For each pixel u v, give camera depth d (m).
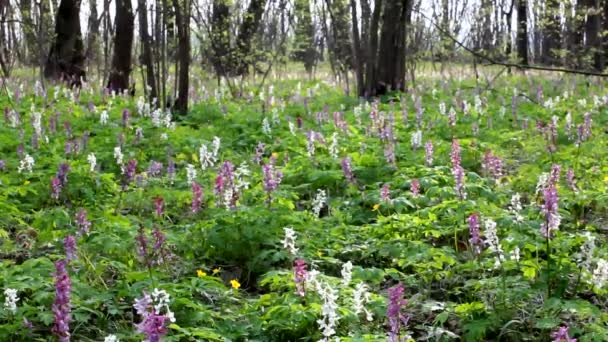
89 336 5.38
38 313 5.19
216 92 19.72
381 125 12.80
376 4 20.98
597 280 5.48
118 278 6.35
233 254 7.12
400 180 9.26
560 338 4.36
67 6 23.41
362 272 6.16
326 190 9.56
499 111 15.62
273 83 26.86
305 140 12.21
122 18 21.97
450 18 30.27
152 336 3.75
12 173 9.52
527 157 11.52
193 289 5.80
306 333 5.38
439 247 7.46
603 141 11.98
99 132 13.00
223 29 23.88
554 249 6.16
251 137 13.11
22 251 7.14
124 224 7.28
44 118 14.15
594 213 8.37
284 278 5.89
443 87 21.19
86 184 9.02
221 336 5.05
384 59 21.25
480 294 5.92
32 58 26.94
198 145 12.19
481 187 8.55
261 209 7.29
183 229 7.66
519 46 31.80
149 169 9.79
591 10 25.36
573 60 27.12
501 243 6.10
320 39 41.38
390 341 4.53
